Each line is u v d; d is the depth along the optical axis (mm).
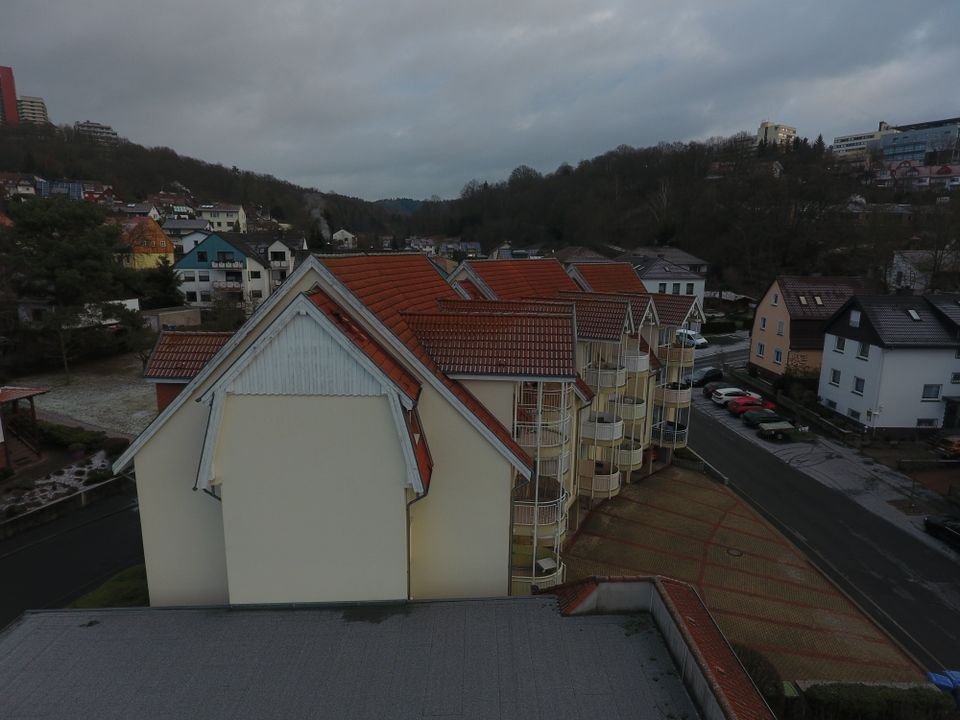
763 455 33062
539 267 31578
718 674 9945
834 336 37781
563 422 17797
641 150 133125
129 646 12023
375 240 153875
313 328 12289
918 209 65375
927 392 33969
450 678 10883
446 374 15500
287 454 12766
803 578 21484
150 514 15156
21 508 24781
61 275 38406
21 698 10539
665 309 30234
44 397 38312
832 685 15008
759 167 87625
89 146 153125
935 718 14398
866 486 29078
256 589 13383
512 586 16984
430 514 15016
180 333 16875
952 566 22438
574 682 10703
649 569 21797
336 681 10875
